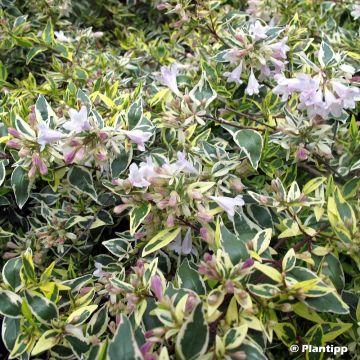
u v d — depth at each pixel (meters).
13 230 0.30
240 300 0.17
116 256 0.25
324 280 0.20
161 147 0.28
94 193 0.25
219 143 0.27
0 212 0.30
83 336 0.19
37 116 0.23
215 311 0.17
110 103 0.27
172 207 0.20
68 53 0.35
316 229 0.22
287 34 0.30
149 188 0.21
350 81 0.23
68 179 0.25
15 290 0.20
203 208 0.20
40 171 0.22
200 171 0.23
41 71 0.39
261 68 0.26
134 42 0.42
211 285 0.19
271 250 0.20
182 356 0.15
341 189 0.24
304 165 0.27
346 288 0.23
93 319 0.20
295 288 0.18
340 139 0.28
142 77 0.35
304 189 0.23
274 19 0.36
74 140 0.21
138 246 0.23
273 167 0.25
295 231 0.21
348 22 0.41
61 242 0.25
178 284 0.19
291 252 0.19
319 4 0.39
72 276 0.24
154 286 0.17
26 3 0.44
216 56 0.27
